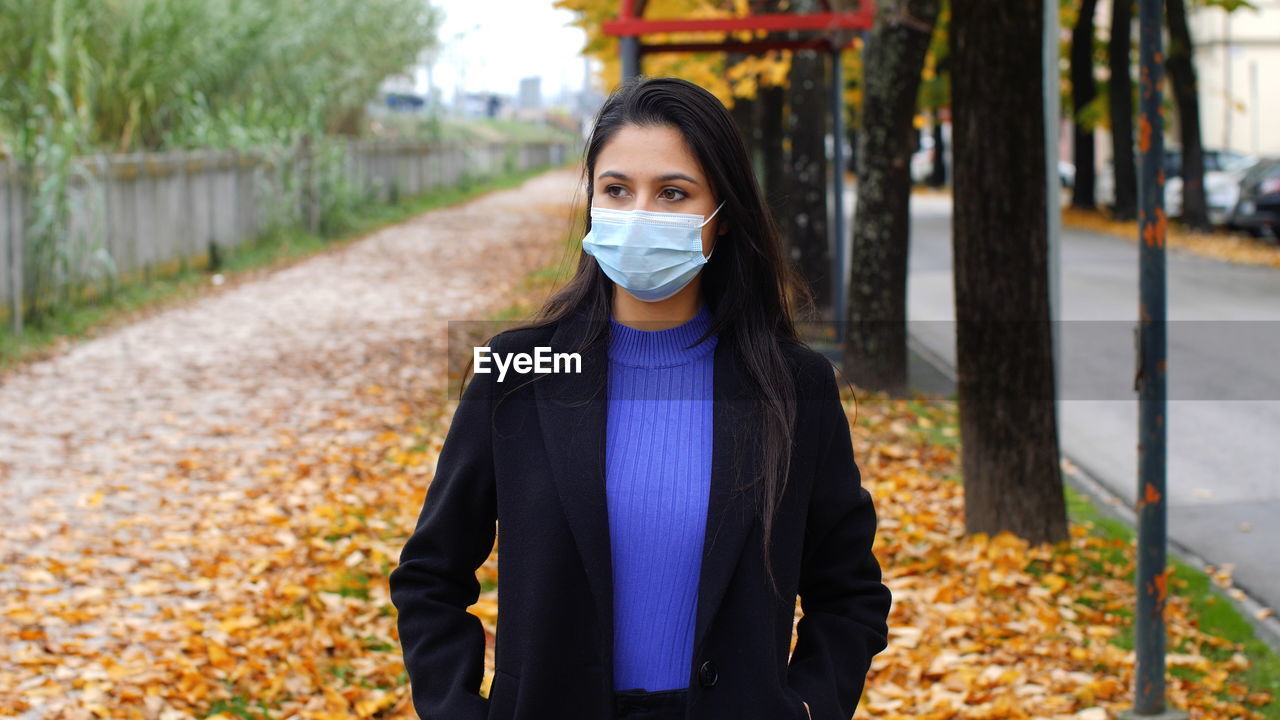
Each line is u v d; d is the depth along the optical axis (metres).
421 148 32.34
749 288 2.03
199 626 4.92
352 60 27.08
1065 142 49.62
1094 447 8.34
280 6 21.16
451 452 2.01
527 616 1.89
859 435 8.45
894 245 9.70
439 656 1.98
